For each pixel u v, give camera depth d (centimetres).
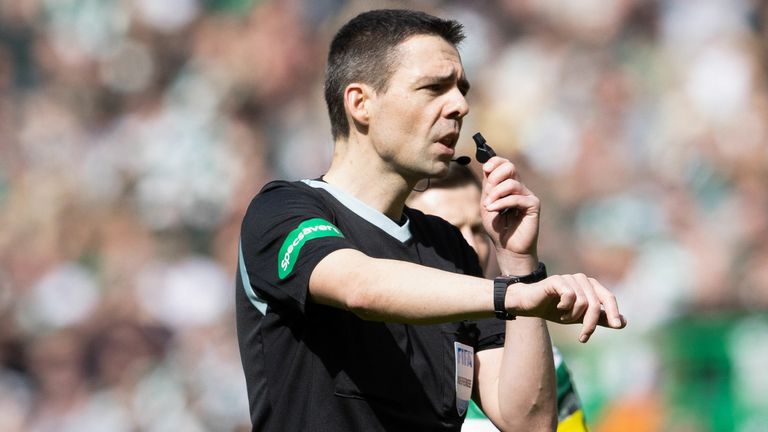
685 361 2311
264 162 3653
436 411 862
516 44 3625
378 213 890
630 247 3031
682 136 3278
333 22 3866
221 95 3797
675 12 3588
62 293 3416
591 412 2364
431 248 926
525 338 905
